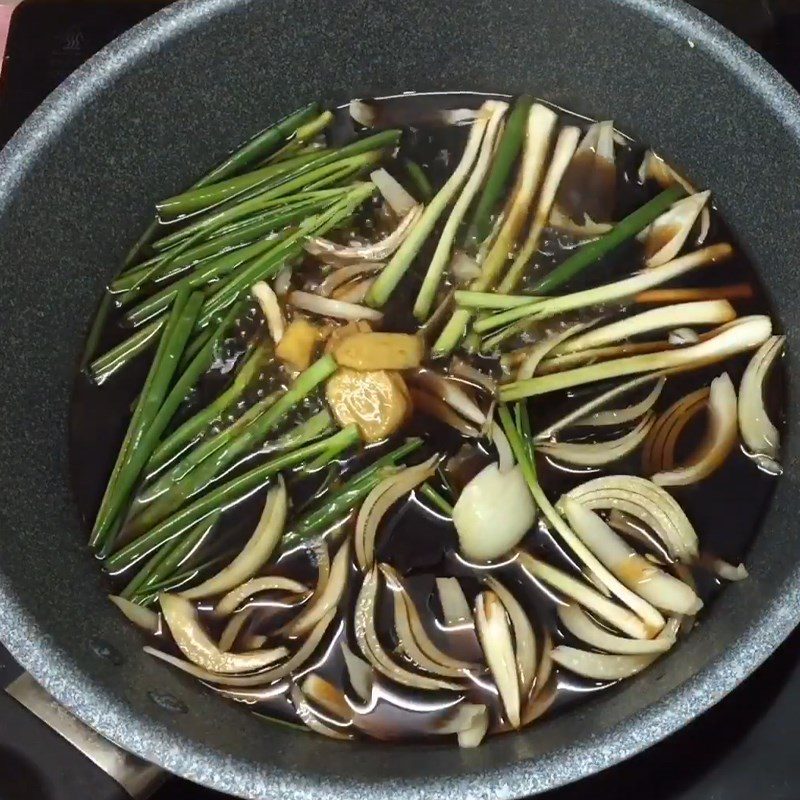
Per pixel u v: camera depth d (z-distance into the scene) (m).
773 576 0.48
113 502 0.51
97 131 0.52
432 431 0.52
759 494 0.51
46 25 0.59
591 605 0.49
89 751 0.49
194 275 0.55
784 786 0.49
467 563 0.50
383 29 0.55
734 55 0.52
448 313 0.54
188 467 0.52
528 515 0.50
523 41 0.55
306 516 0.51
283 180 0.56
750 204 0.54
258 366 0.53
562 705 0.48
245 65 0.55
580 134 0.57
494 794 0.43
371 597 0.49
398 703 0.48
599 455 0.52
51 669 0.45
